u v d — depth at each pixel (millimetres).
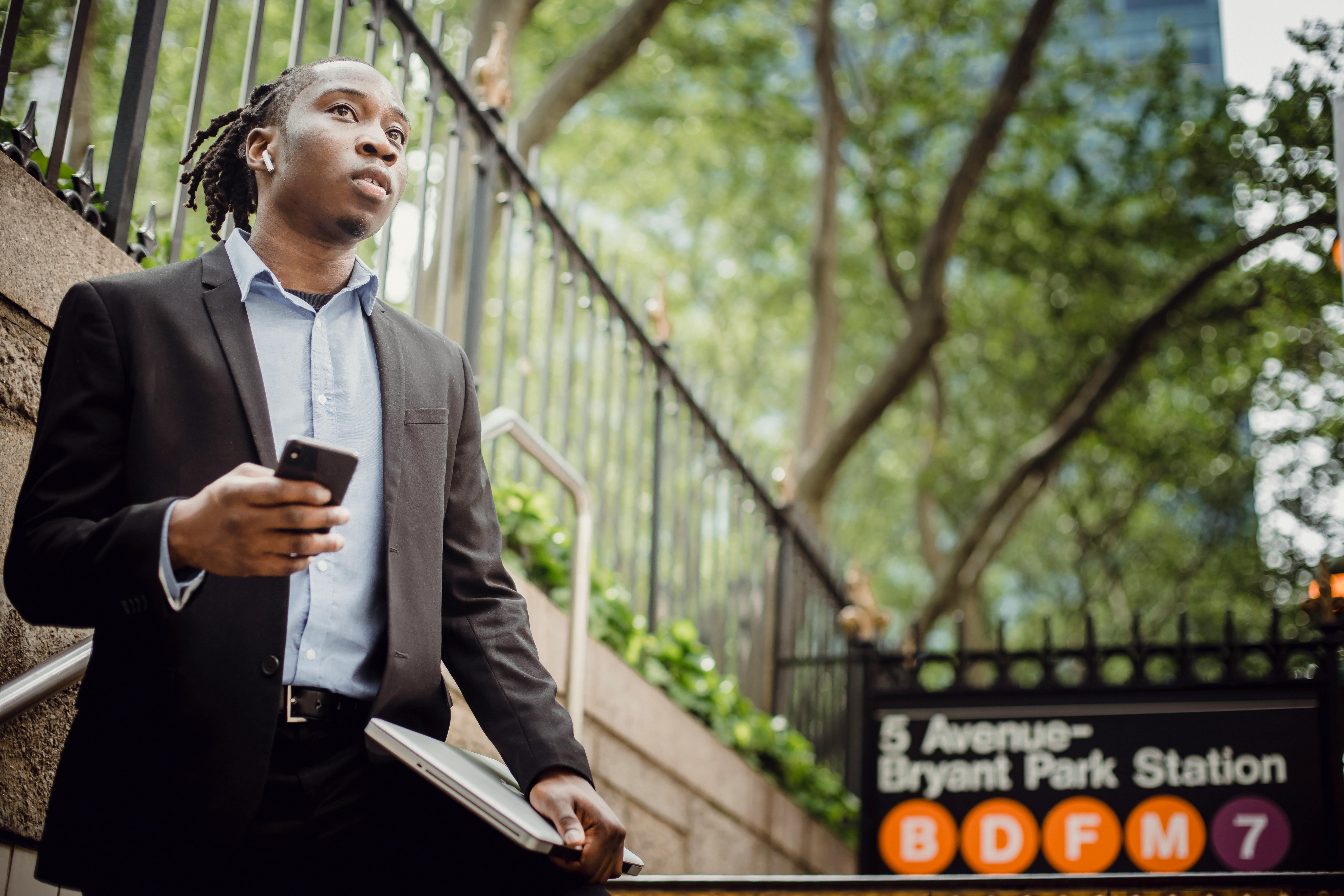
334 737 1533
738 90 15586
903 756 5418
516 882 1599
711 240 19844
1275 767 4887
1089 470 16266
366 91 1773
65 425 1479
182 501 1334
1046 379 15883
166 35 7820
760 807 5844
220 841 1402
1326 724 4906
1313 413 14328
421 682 1583
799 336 19641
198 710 1412
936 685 13938
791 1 15375
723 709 5691
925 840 5262
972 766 5324
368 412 1689
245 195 1982
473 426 1857
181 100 7695
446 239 3951
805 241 18250
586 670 4035
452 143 4051
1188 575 15750
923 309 12555
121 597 1365
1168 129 14484
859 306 18375
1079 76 14953
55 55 4598
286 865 1503
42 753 2129
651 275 19312
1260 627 14555
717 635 6281
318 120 1739
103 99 6043
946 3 15039
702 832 5156
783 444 20203
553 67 14875
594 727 4289
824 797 6953
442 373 1810
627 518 6254
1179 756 5031
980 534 14047
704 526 6211
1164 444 15156
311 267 1759
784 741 6594
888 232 15742
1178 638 5430
